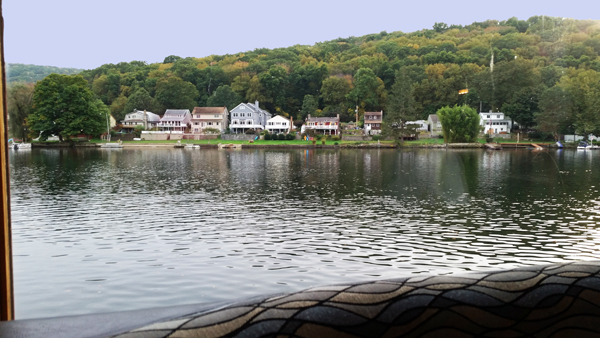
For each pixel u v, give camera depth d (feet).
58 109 199.31
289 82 348.18
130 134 270.05
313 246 38.01
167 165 132.98
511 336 2.99
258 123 304.71
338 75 353.31
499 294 3.11
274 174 106.73
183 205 60.95
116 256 34.58
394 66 335.06
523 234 41.93
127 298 25.91
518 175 94.07
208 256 34.76
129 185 83.56
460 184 81.51
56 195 69.67
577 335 3.07
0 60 5.24
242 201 64.75
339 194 71.97
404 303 2.98
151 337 2.73
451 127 196.24
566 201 61.57
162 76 338.13
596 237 40.16
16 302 24.90
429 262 33.14
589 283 3.23
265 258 34.30
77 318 3.55
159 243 38.93
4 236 5.20
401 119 237.86
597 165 90.74
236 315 2.91
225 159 161.79
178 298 26.14
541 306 3.09
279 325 2.82
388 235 42.24
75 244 38.29
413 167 122.11
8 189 5.36
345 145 241.96
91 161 143.43
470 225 46.70
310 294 3.11
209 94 351.05
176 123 295.89
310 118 286.66
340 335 2.81
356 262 33.24
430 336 2.87
